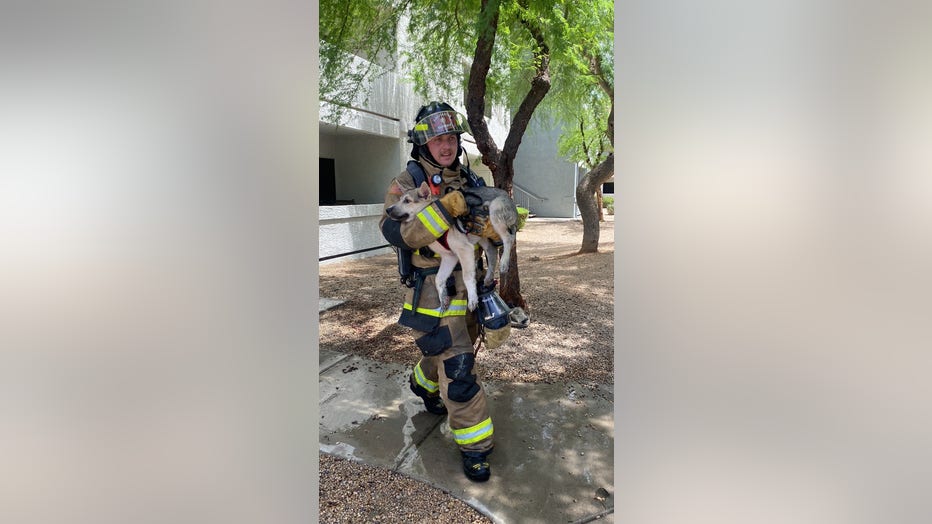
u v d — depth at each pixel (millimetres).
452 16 4988
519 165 18125
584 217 7762
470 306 2080
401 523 1828
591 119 10133
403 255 2150
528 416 2619
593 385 3000
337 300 5125
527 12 3982
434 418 2623
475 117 3918
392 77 8320
